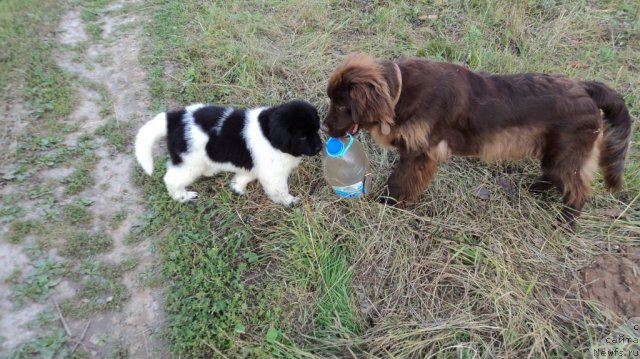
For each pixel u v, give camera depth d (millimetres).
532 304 1009
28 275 1012
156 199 1199
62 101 1448
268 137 1069
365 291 1044
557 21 1878
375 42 1812
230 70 1595
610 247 1146
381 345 921
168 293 999
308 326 971
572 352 927
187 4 1979
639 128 1454
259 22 1859
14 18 1781
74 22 1846
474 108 1078
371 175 1305
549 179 1183
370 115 1001
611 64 1722
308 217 1150
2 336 910
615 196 1277
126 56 1673
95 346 914
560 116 1066
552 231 1175
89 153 1303
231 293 1008
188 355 906
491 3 1982
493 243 1129
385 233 1143
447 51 1759
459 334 946
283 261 1074
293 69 1633
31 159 1265
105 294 999
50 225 1113
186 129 1082
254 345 920
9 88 1470
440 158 1148
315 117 1061
